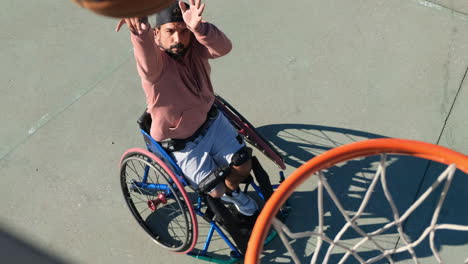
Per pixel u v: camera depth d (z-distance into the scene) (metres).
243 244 3.46
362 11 4.90
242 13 5.04
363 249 3.64
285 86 4.53
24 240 3.89
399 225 2.69
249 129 3.63
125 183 3.68
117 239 3.87
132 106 4.56
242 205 3.57
